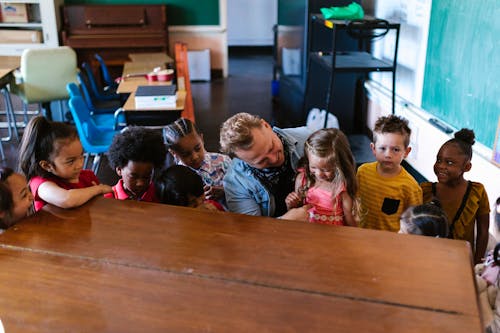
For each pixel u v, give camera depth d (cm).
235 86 763
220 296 91
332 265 100
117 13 692
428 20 368
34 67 475
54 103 562
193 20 773
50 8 652
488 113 293
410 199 195
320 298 90
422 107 387
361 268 99
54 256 103
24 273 97
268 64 928
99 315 86
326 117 425
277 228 114
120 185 183
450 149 199
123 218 118
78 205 124
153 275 97
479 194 204
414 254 104
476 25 301
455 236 206
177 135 201
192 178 159
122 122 425
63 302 90
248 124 153
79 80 447
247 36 1027
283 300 90
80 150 155
